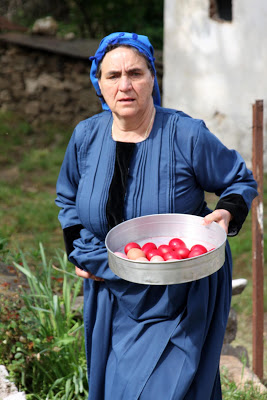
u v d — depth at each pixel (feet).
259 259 18.07
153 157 11.30
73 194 12.74
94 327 12.16
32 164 40.63
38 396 14.06
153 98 12.28
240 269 27.20
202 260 9.95
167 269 9.84
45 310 14.96
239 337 22.02
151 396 10.86
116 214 11.39
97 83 11.94
